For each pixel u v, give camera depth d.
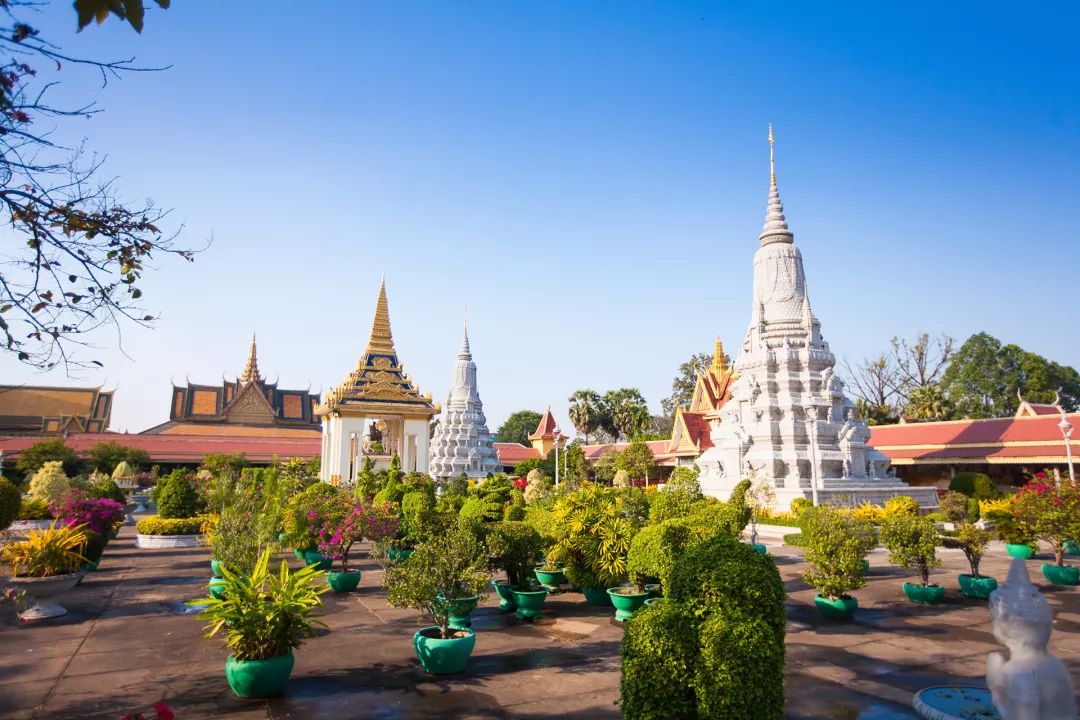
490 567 14.20
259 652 9.57
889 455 45.59
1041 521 18.14
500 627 13.48
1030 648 6.56
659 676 6.82
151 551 25.11
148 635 12.85
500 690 9.70
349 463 57.09
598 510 15.63
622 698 7.12
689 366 95.25
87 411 80.56
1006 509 20.48
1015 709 6.48
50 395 79.88
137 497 50.53
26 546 14.55
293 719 8.68
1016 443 40.47
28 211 5.81
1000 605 6.76
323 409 61.81
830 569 14.19
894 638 12.46
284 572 10.26
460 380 63.34
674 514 16.89
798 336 36.28
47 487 33.50
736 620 7.01
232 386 88.56
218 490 23.88
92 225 6.12
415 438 59.91
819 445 33.94
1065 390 67.88
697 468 39.88
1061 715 6.40
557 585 17.53
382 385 59.03
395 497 26.19
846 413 35.75
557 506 16.83
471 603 11.80
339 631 13.19
